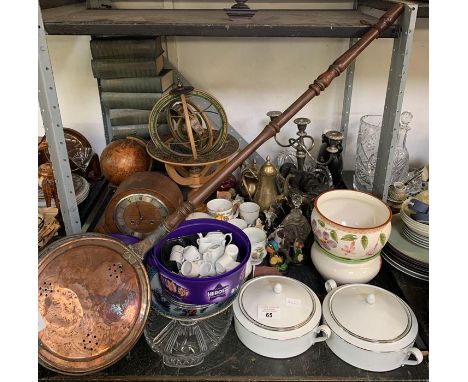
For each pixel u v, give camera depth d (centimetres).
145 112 123
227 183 126
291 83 138
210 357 80
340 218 98
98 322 74
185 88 109
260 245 100
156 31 88
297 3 128
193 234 90
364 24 91
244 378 76
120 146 118
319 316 80
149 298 76
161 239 82
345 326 78
